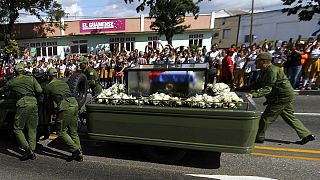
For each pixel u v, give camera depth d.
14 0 23.06
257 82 5.18
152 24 25.27
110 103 4.48
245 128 3.71
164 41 28.94
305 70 10.55
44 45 29.06
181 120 3.99
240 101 3.99
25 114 4.62
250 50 11.82
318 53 10.35
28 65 15.49
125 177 3.96
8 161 4.64
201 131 3.92
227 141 3.82
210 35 29.47
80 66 7.09
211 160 4.54
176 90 4.71
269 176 3.94
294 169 4.16
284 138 5.54
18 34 28.80
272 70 4.82
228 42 46.88
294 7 25.91
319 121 6.62
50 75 4.70
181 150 4.31
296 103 8.64
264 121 5.18
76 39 28.98
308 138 5.11
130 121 4.25
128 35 28.97
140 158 4.67
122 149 5.08
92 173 4.11
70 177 3.99
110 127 4.37
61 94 4.58
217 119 3.82
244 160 4.53
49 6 25.42
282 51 11.29
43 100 5.27
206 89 4.63
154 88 4.82
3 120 5.22
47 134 5.66
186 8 23.97
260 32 41.59
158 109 4.07
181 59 12.89
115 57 14.02
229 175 3.99
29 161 4.62
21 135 4.67
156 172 4.11
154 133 4.15
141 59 13.45
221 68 11.72
